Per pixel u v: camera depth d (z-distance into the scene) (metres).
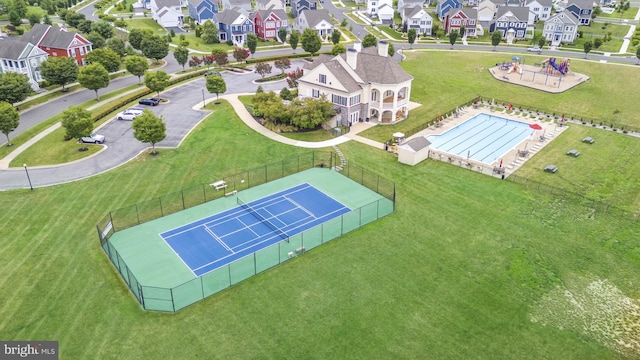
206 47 122.19
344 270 40.44
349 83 69.56
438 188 53.94
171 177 55.59
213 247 43.34
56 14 155.62
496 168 57.75
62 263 40.78
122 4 167.38
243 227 46.50
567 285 39.00
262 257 42.00
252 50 109.75
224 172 56.91
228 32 126.56
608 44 121.12
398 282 39.03
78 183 54.06
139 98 82.75
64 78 84.38
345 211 49.44
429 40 130.50
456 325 34.75
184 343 32.91
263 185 54.59
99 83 80.62
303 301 36.88
